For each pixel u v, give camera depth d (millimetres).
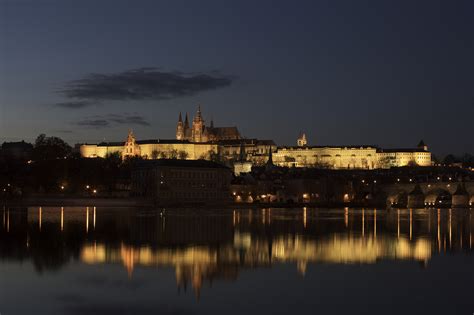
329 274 112250
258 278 108812
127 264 121875
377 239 167750
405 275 111250
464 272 114000
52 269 116062
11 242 154750
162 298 95250
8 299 94250
